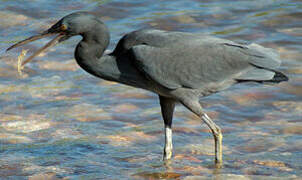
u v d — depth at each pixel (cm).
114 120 1236
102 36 1000
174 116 1247
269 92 1359
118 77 1015
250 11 1884
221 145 991
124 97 1371
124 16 1894
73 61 1609
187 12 1894
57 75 1523
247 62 1005
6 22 1838
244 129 1168
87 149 1070
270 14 1836
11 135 1152
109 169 960
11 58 1605
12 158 1021
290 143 1066
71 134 1159
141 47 976
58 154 1042
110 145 1094
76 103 1337
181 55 984
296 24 1759
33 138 1139
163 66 976
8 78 1500
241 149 1055
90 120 1237
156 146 1088
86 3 1988
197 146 1080
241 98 1337
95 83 1471
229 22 1809
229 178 890
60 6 1961
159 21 1830
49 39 1744
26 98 1370
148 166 973
